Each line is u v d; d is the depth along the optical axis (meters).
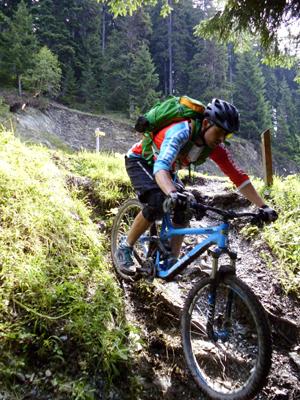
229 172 2.24
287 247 3.25
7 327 1.80
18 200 2.73
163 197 2.20
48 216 2.68
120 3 5.80
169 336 2.33
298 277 2.90
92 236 2.89
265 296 2.70
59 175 3.59
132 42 33.59
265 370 1.55
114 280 2.64
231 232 3.78
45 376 1.70
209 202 4.28
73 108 28.27
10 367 1.66
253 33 5.96
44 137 19.56
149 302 2.56
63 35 30.58
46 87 23.97
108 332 2.03
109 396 1.76
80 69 32.84
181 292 2.79
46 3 31.05
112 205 3.56
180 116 2.07
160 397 1.89
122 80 31.73
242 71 37.75
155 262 2.34
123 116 29.75
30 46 23.80
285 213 3.77
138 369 1.98
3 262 2.13
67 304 2.08
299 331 2.46
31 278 2.09
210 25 6.16
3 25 26.97
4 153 3.29
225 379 2.05
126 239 2.56
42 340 1.82
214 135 1.98
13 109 20.61
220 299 2.27
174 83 40.31
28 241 2.42
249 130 35.88
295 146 39.28
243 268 3.11
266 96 49.09
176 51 38.22
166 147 1.96
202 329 2.32
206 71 35.19
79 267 2.46
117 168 4.33
